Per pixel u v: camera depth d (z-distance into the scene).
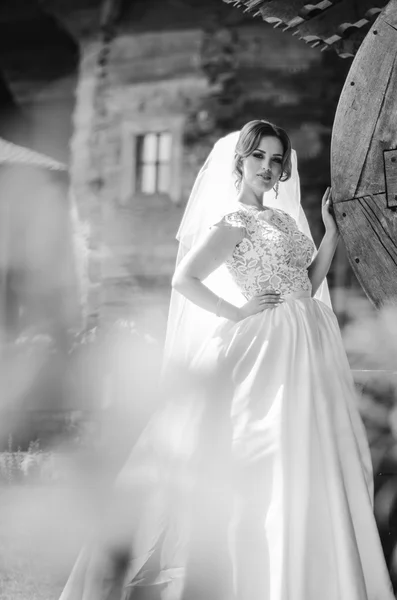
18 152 16.39
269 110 13.68
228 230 3.60
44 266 15.80
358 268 3.81
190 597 3.26
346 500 3.17
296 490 3.16
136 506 3.59
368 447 3.51
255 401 3.36
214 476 3.36
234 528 3.20
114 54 14.90
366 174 3.80
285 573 3.04
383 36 3.81
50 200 16.08
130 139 14.66
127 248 14.48
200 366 3.59
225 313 3.53
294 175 4.11
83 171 15.03
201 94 14.16
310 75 13.51
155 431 3.63
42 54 17.17
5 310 15.97
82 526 5.11
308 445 3.22
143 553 3.59
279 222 3.71
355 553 3.09
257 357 3.45
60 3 15.45
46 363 10.90
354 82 3.85
